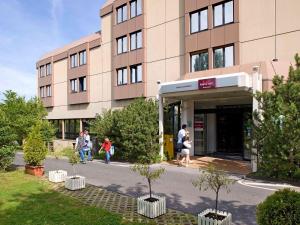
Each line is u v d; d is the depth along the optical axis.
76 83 35.91
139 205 8.02
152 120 18.28
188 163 16.58
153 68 24.88
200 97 18.86
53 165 17.97
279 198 5.09
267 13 17.84
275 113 11.76
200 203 9.09
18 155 25.17
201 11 21.00
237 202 9.20
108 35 30.72
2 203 8.98
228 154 19.55
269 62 15.75
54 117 41.19
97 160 20.11
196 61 21.31
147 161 17.61
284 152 11.61
